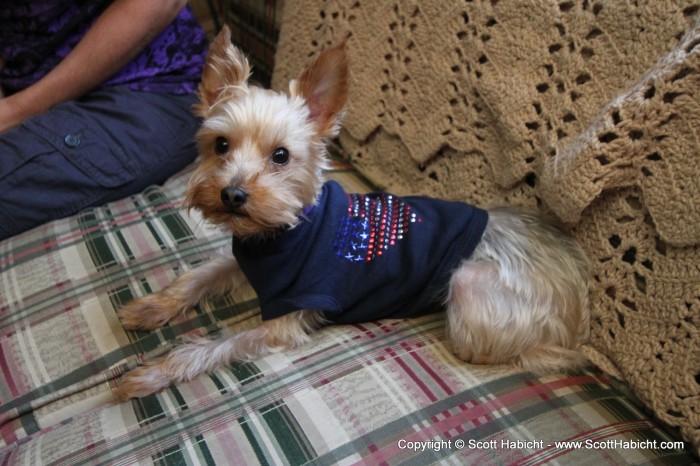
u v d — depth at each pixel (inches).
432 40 53.2
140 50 63.1
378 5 57.9
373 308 46.3
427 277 46.0
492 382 40.3
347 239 45.6
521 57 46.3
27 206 54.9
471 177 51.9
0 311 46.4
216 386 39.9
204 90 47.2
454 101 52.2
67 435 36.9
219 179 42.7
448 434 35.3
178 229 55.1
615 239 42.4
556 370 42.8
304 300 43.5
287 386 38.5
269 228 43.4
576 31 42.9
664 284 38.1
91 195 58.1
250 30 76.7
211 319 48.8
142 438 35.6
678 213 36.5
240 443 34.6
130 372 42.6
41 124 56.8
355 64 60.3
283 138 43.9
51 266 49.9
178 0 62.0
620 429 36.9
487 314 43.7
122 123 60.5
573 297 44.1
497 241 47.1
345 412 36.4
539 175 45.4
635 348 39.5
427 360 42.0
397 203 48.6
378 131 60.6
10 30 63.0
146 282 49.8
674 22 37.9
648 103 36.7
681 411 36.1
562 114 43.5
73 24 62.9
